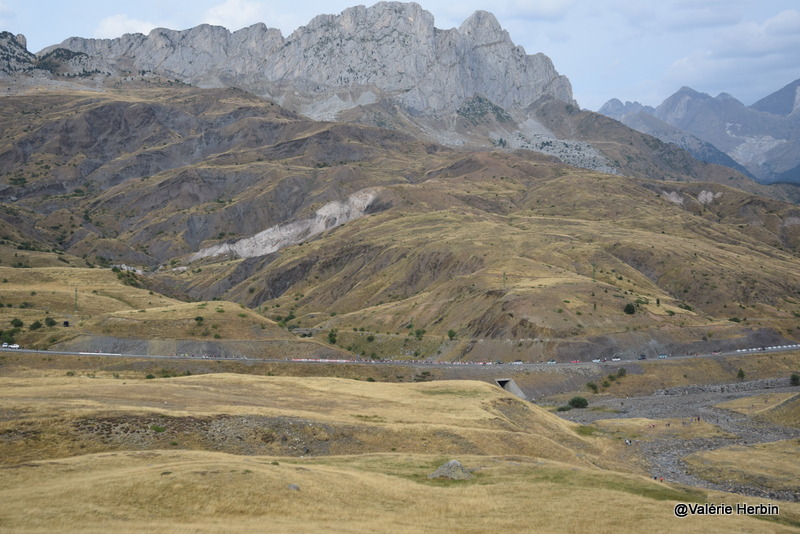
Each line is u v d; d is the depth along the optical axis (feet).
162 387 392.68
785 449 415.23
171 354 631.15
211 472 211.82
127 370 570.87
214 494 196.34
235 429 311.47
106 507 182.70
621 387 652.48
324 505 201.67
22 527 165.17
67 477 213.05
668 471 372.79
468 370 644.69
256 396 395.96
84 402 319.47
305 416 342.23
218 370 589.32
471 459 299.17
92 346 632.38
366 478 239.09
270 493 202.18
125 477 204.33
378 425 344.08
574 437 425.28
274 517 187.01
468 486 243.19
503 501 221.87
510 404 441.27
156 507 186.19
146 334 652.89
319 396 411.13
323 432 325.42
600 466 364.79
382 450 321.11
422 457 297.74
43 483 204.23
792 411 515.09
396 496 222.07
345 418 353.10
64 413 291.99
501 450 337.11
